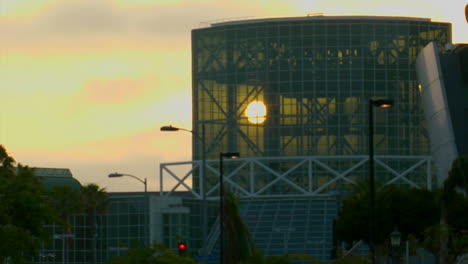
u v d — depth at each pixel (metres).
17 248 148.38
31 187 158.50
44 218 158.38
